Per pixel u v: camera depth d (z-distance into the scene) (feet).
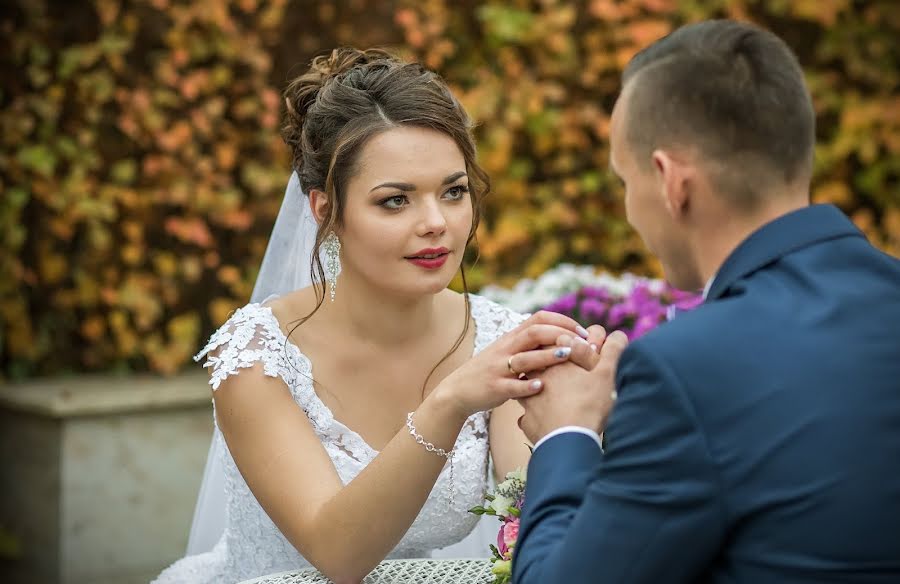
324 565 6.69
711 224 5.01
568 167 16.05
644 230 5.23
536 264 16.05
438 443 6.39
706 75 4.89
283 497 7.09
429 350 8.26
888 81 16.21
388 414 8.13
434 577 6.89
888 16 16.16
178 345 15.47
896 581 4.41
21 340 15.16
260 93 15.43
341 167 7.32
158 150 15.28
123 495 13.97
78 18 15.11
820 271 4.83
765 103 4.83
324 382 7.99
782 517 4.42
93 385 14.61
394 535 6.58
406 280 7.34
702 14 15.92
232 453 7.57
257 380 7.54
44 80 14.76
